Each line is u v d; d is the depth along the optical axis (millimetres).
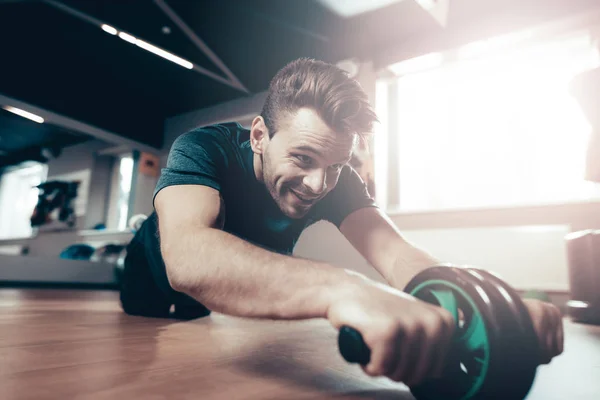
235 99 4176
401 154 3377
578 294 1841
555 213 2514
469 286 402
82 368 540
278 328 1163
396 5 2965
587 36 2697
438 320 354
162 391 435
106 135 4203
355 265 3096
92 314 1335
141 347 736
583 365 733
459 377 399
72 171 5121
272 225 852
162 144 4684
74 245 3906
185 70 3689
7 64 3422
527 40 2846
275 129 612
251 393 443
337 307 365
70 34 3199
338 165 607
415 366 346
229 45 3250
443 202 3227
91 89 4008
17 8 2857
